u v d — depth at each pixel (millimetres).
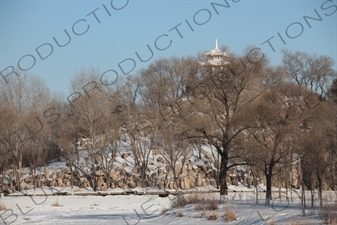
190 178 102125
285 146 61531
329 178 59812
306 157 54344
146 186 103125
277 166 79625
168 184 101562
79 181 103062
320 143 54094
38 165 103312
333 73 94812
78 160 105062
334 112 62938
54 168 108688
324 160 56719
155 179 103312
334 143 56844
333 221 35562
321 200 46625
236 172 104562
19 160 100375
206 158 111188
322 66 94375
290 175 83875
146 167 104125
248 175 102812
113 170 105125
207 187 101688
